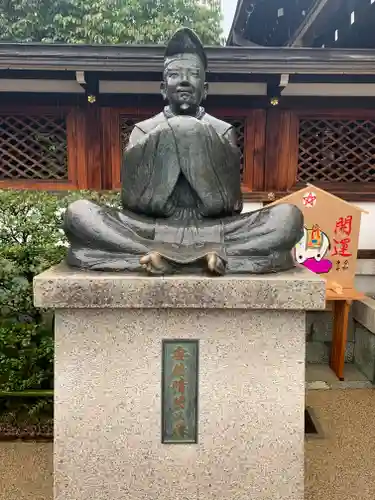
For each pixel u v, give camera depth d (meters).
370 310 4.70
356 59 4.83
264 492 2.55
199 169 2.71
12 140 5.72
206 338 2.46
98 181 5.61
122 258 2.56
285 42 11.56
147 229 2.69
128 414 2.49
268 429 2.52
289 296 2.38
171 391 2.49
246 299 2.38
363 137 5.67
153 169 2.75
